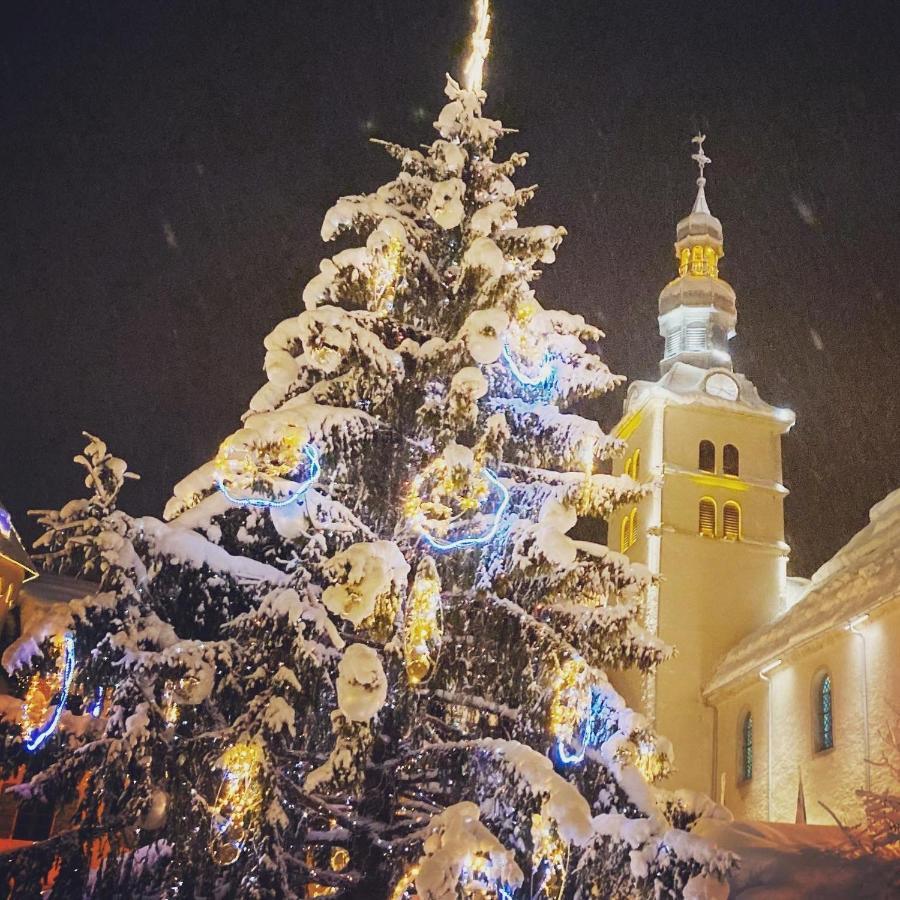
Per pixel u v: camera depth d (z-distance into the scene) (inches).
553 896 454.0
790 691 1380.4
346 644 496.7
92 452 477.7
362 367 521.7
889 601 1181.1
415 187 596.7
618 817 442.0
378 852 470.3
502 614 507.2
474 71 628.4
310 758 487.8
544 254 582.2
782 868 687.1
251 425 466.6
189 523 505.4
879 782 1143.6
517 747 455.2
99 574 475.8
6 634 1288.1
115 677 464.1
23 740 462.3
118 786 445.4
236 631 477.7
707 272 2091.5
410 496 490.6
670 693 1617.9
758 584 1728.6
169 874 452.4
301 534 503.5
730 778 1508.4
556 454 556.4
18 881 435.5
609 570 530.6
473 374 490.6
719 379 1893.5
